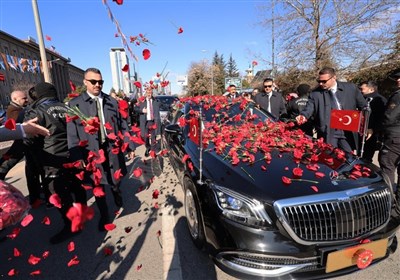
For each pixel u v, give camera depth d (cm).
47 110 271
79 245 277
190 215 272
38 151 280
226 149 272
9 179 520
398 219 214
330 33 970
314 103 367
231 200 198
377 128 376
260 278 183
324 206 186
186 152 303
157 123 655
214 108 412
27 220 169
